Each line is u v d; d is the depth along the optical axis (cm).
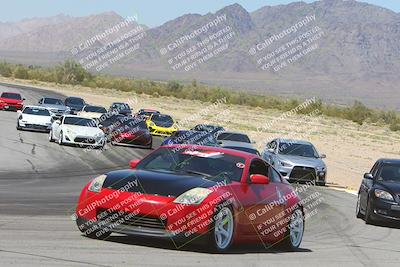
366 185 2636
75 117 5041
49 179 3225
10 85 15375
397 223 2620
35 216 1945
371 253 1797
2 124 6244
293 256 1639
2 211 2002
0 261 1240
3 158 3953
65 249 1412
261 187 1652
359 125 14325
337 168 5441
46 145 4838
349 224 2488
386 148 8381
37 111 5919
